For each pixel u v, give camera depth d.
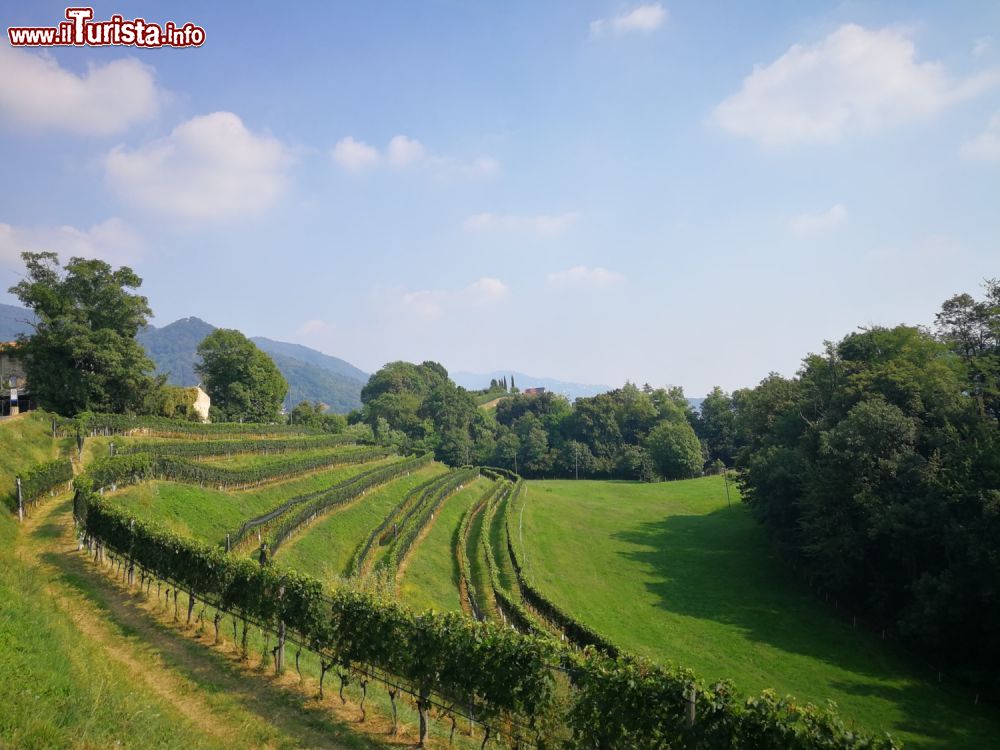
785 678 37.41
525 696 13.30
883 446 46.03
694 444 126.75
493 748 15.13
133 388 64.75
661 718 11.80
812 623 46.91
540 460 146.12
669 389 166.25
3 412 65.56
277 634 18.20
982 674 35.97
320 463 65.62
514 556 52.22
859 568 47.75
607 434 150.88
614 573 57.81
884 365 52.94
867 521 44.88
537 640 13.91
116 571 25.28
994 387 47.56
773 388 76.12
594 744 12.42
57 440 45.12
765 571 59.53
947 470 40.97
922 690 36.34
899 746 9.99
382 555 45.12
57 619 17.11
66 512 32.44
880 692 35.88
